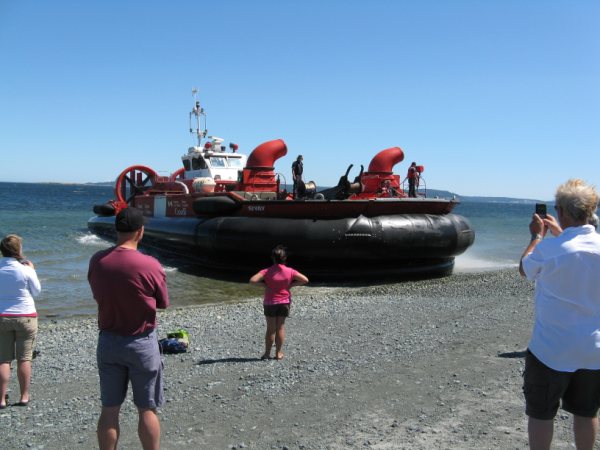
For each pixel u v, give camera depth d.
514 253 21.27
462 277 14.02
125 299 3.12
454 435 3.82
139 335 3.16
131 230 3.24
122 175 22.42
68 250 19.02
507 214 74.62
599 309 2.67
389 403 4.50
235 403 4.63
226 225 13.84
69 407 4.71
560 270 2.67
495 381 5.00
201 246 14.69
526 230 36.72
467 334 7.07
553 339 2.69
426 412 4.27
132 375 3.19
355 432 3.92
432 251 13.35
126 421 4.30
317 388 4.95
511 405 4.38
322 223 12.77
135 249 3.27
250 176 15.12
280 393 4.84
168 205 17.81
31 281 4.71
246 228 13.38
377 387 4.92
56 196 89.38
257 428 4.07
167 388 5.12
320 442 3.77
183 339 6.72
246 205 13.96
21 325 4.66
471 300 10.23
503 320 8.04
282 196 14.23
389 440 3.76
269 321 6.06
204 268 15.34
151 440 3.20
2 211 44.91
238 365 5.89
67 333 8.06
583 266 2.65
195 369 5.80
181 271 14.87
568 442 3.64
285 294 6.05
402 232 12.82
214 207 14.33
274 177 15.27
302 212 13.06
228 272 14.69
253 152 15.29
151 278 3.17
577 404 2.77
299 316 8.97
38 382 5.54
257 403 4.61
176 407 4.59
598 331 2.64
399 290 12.02
